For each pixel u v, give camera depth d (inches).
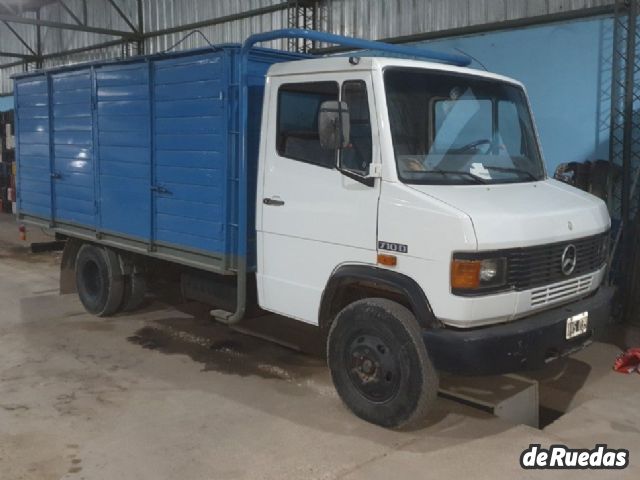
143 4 543.5
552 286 170.2
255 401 194.1
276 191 193.2
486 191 174.1
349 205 174.1
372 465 155.8
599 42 277.0
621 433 179.9
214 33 480.7
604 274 197.5
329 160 179.3
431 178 170.9
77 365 222.8
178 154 217.8
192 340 252.7
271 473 151.7
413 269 161.3
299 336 247.9
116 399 194.2
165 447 164.1
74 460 156.9
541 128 298.4
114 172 247.9
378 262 168.7
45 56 676.1
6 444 164.2
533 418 196.2
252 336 258.2
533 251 163.6
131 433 171.8
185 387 204.8
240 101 195.5
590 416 191.9
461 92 185.5
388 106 168.4
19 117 307.1
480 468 155.2
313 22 399.5
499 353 156.6
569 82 287.4
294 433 172.6
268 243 197.6
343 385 183.0
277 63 201.8
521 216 161.9
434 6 338.3
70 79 267.9
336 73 176.2
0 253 432.5
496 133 195.2
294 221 188.7
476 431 174.9
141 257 272.7
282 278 194.9
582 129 286.0
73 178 273.1
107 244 257.9
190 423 178.2
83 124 262.7
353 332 177.9
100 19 595.2
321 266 183.2
